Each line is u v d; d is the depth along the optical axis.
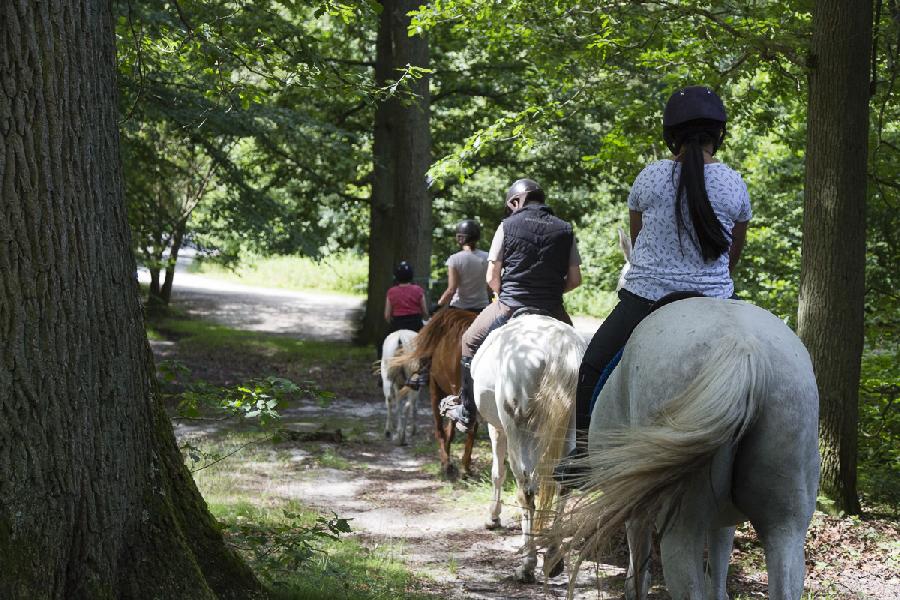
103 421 4.12
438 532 8.26
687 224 3.89
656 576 6.53
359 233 27.08
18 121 3.78
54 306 3.89
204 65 8.28
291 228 20.27
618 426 3.78
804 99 10.95
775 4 9.89
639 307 4.05
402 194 19.72
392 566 6.83
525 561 6.57
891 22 9.55
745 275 14.01
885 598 6.14
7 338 3.77
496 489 8.28
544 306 7.05
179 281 47.53
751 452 3.22
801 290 8.12
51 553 3.87
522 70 21.08
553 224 7.07
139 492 4.37
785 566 3.18
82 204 4.00
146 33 9.03
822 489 7.99
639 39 10.88
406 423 13.94
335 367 21.16
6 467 3.76
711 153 4.10
